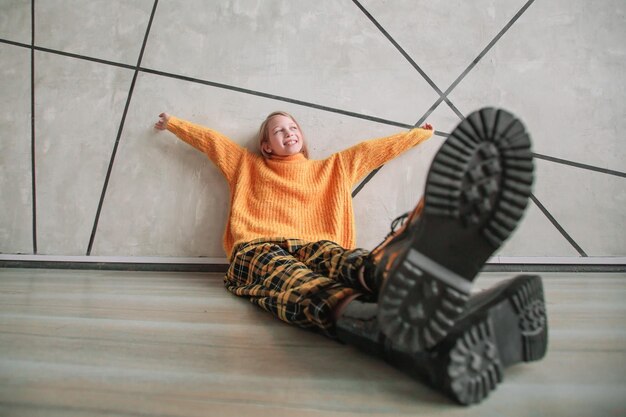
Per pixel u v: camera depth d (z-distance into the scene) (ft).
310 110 5.17
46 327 2.80
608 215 4.96
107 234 5.26
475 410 1.63
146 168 5.25
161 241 5.20
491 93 5.09
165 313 3.17
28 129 5.41
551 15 5.09
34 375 2.00
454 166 1.76
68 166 5.33
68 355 2.28
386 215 5.08
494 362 1.71
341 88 5.16
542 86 5.06
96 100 5.34
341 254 2.89
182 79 5.27
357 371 2.04
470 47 5.12
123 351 2.34
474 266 1.75
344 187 4.57
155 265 5.19
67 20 5.43
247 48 5.25
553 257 4.96
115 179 5.28
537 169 5.03
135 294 3.85
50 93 5.41
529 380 1.91
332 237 4.25
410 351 1.80
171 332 2.69
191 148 5.21
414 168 5.09
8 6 5.50
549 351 2.28
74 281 4.51
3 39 5.49
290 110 5.19
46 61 5.43
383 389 1.83
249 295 3.42
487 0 5.13
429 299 1.70
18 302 3.52
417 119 5.12
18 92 5.44
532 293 1.98
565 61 5.06
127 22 5.36
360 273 2.42
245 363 2.15
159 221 5.21
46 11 5.47
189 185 5.20
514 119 1.73
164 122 5.00
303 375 1.99
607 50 5.06
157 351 2.34
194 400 1.73
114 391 1.82
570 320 2.86
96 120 5.33
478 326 1.67
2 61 5.49
